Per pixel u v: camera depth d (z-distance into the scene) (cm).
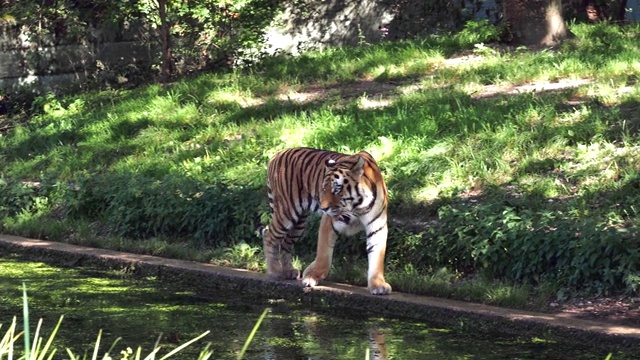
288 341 885
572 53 1711
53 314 995
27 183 1667
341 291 1034
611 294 971
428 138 1404
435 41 1989
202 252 1244
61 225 1437
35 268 1269
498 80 1630
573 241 1012
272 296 1087
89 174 1612
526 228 1061
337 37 2489
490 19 2408
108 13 2255
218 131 1673
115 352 850
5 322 959
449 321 952
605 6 2331
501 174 1265
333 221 1063
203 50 2250
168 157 1623
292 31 2477
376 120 1509
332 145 1471
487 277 1060
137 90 2088
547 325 887
